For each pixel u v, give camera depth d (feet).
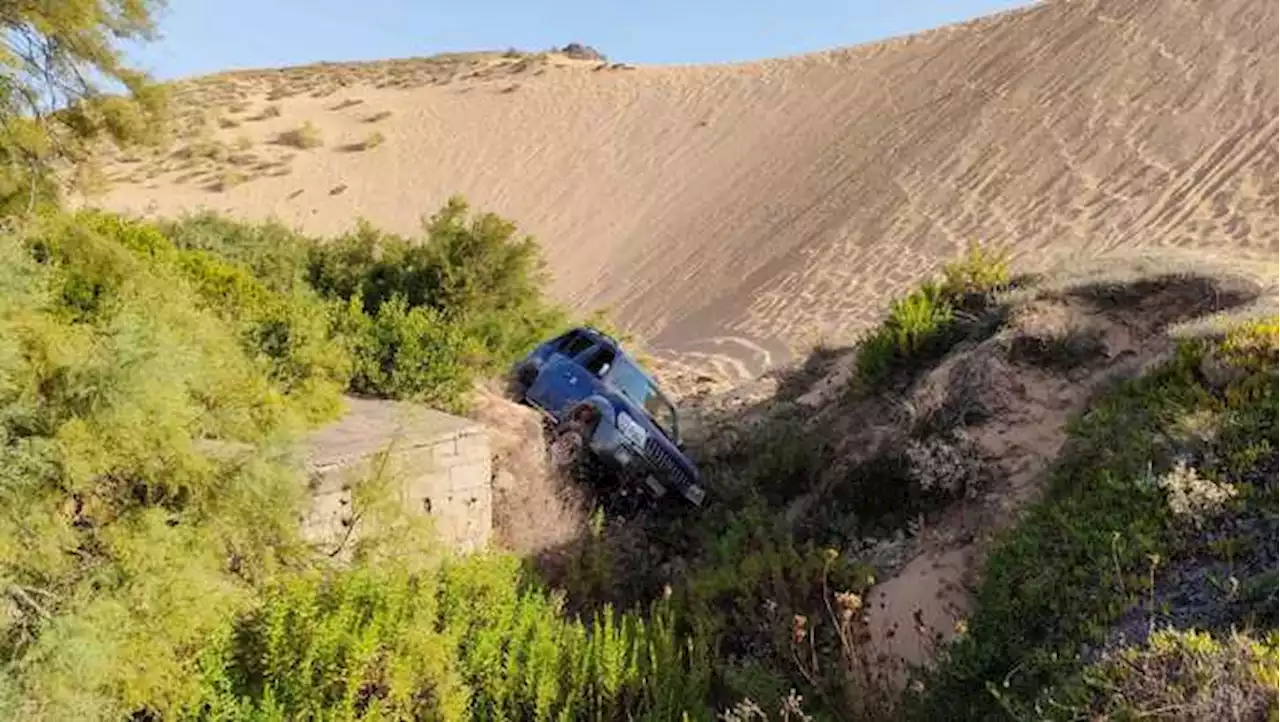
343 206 136.36
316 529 19.34
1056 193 68.69
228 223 50.01
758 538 24.23
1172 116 72.28
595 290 95.96
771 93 143.02
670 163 130.00
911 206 77.77
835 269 71.31
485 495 23.29
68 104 24.81
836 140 109.70
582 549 24.31
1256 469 17.42
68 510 14.21
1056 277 30.96
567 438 28.94
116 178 140.56
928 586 20.02
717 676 18.06
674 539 27.68
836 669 17.35
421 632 15.87
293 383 24.43
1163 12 90.68
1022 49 102.47
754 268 81.35
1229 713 11.34
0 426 13.02
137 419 14.01
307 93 196.54
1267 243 48.29
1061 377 25.03
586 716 16.34
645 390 33.55
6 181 23.07
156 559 14.25
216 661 14.75
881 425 27.89
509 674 16.22
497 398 29.86
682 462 29.45
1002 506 21.44
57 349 13.91
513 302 47.88
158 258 26.91
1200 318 24.64
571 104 164.96
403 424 22.49
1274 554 15.16
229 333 22.50
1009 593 17.24
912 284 62.39
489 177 141.28
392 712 15.08
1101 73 85.25
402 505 20.03
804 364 43.39
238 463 16.21
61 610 13.23
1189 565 15.81
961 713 15.10
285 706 14.75
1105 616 15.06
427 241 51.26
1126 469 18.85
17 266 14.79
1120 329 26.27
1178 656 12.60
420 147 156.56
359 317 29.35
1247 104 69.00
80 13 22.89
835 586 20.47
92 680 13.08
